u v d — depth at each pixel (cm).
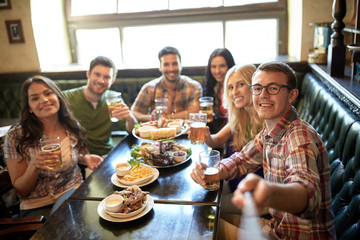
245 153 158
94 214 133
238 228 151
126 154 194
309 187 99
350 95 170
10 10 345
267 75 128
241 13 350
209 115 228
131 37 378
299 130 123
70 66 379
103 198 146
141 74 345
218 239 151
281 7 344
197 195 144
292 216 124
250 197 82
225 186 200
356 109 164
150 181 155
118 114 219
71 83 351
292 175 109
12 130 187
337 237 143
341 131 167
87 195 149
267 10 346
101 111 276
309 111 249
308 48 304
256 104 134
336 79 209
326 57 274
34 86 184
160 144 183
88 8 377
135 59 386
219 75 260
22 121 187
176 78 272
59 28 379
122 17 368
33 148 189
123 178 158
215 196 142
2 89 364
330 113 195
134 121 247
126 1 366
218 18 355
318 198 100
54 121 198
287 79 128
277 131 130
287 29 351
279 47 360
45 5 360
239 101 181
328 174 126
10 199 234
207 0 351
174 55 264
